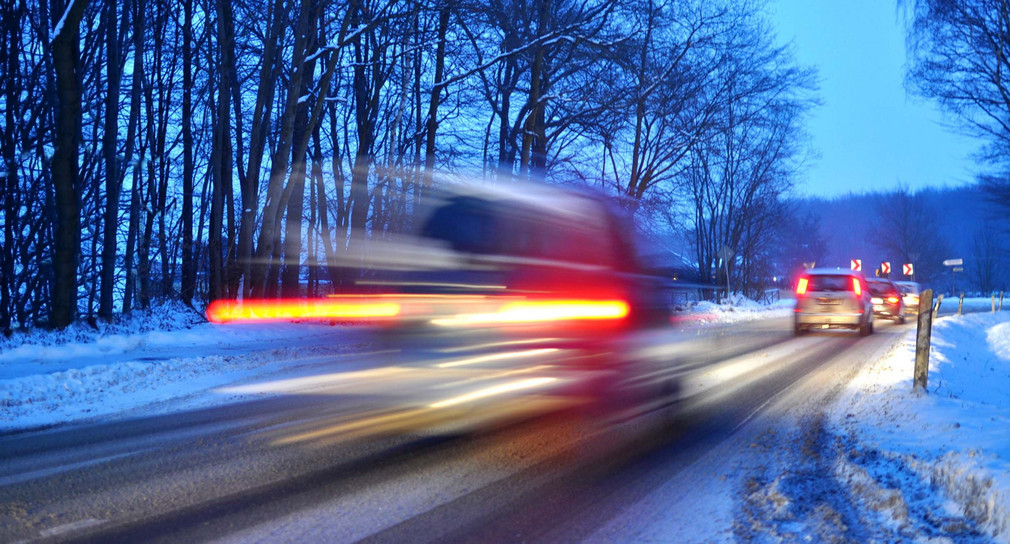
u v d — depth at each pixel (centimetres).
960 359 1805
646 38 3139
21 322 3036
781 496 581
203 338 1973
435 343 975
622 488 624
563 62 3100
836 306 2373
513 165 3266
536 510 565
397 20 2581
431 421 887
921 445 734
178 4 2981
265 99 2605
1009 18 3362
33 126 2944
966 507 544
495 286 973
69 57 1973
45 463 702
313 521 537
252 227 2538
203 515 550
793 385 1235
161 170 3416
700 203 5234
